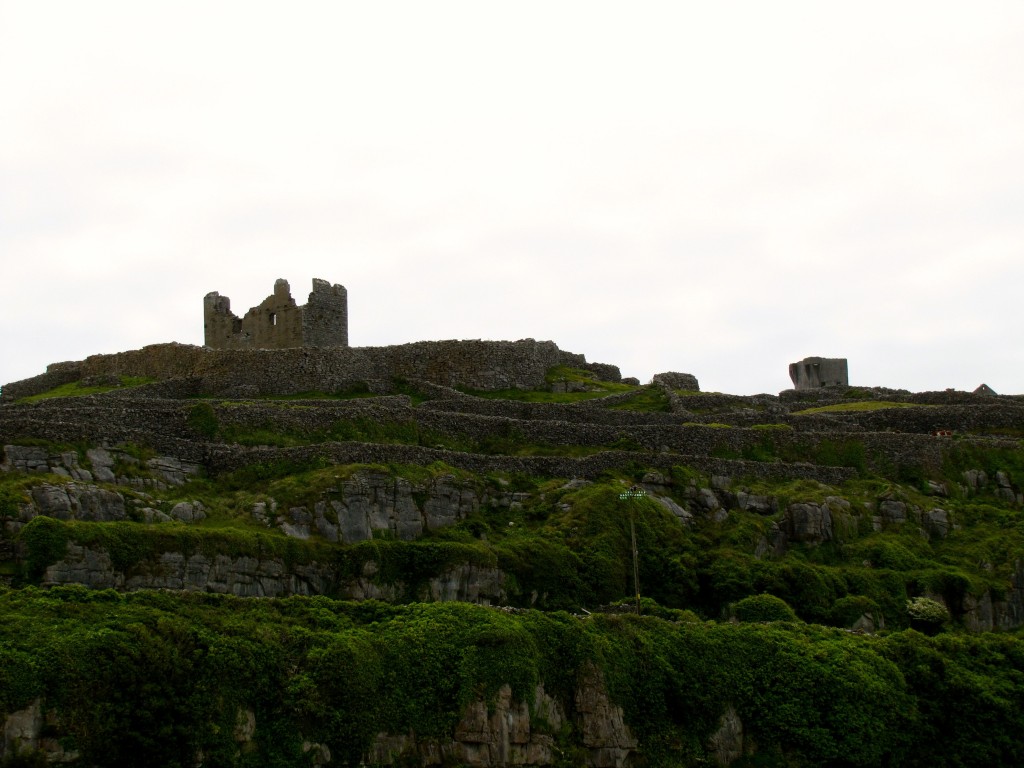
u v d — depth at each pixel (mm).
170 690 70312
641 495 104375
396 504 99000
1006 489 123938
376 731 75125
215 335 159125
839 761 86438
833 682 88500
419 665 78375
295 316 151375
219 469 101188
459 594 92062
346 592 89750
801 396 165125
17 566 80188
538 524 103000
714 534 107438
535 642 82188
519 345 151750
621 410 137750
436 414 118250
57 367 150500
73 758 66562
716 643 88625
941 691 91875
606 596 97562
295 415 112312
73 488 87625
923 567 108062
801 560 107000
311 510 95312
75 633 70250
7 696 65875
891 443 126375
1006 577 108562
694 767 83562
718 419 137250
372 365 142125
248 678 73188
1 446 91438
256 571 87250
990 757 90125
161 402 116688
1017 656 96125
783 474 118375
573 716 81875
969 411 139000
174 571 84188
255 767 71250
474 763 77125
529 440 120250
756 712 87000
